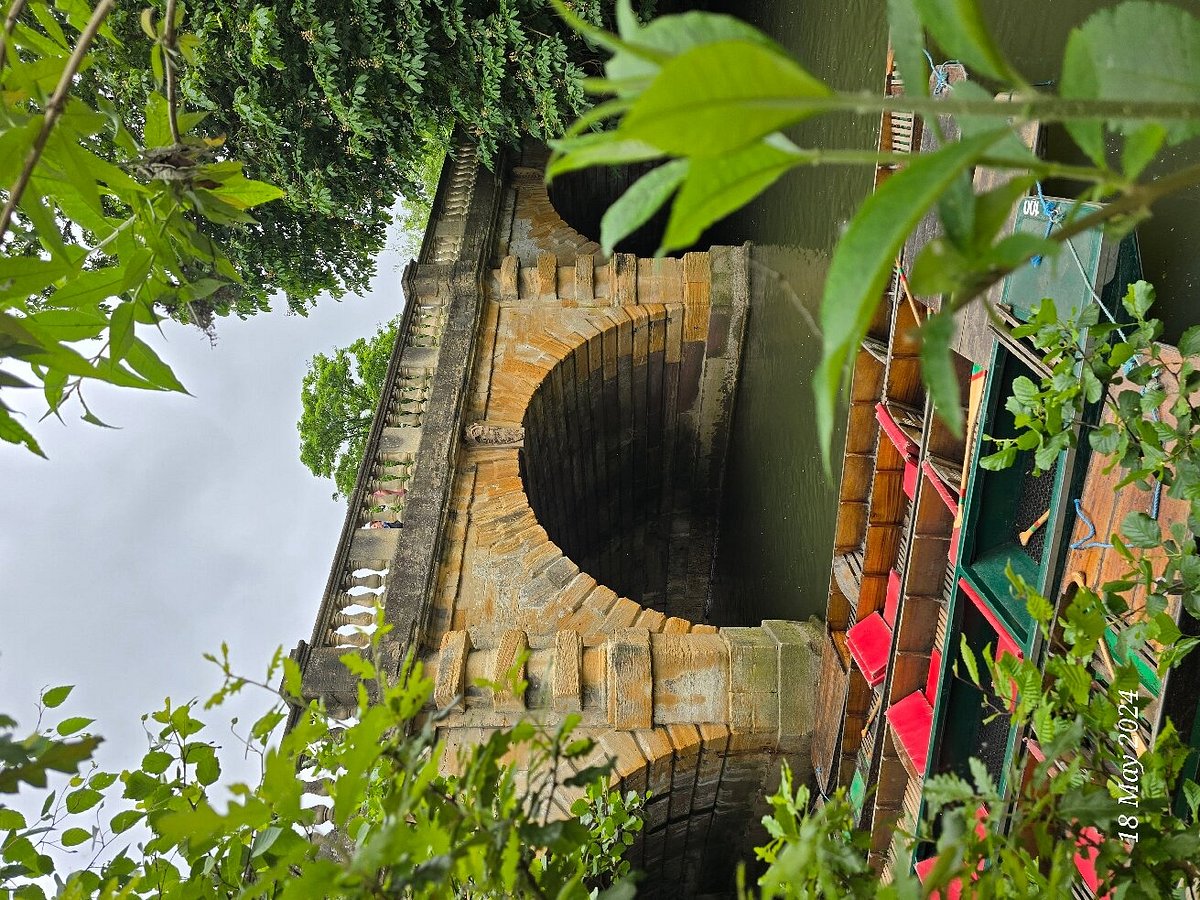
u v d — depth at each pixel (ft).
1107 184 4.16
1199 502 14.14
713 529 73.82
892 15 4.61
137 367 9.86
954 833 7.62
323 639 42.29
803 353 51.72
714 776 40.91
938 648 26.14
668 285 59.26
